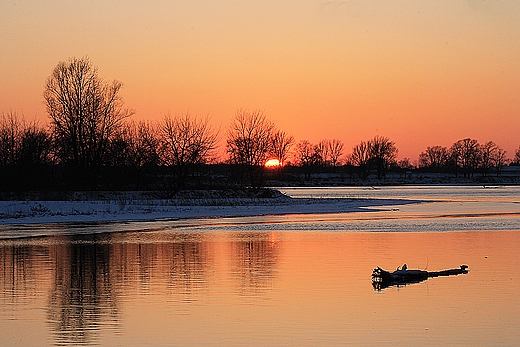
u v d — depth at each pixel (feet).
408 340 62.64
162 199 279.08
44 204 239.50
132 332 65.72
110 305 77.87
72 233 163.53
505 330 66.13
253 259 114.42
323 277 95.76
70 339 63.31
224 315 72.64
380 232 161.38
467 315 72.33
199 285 90.07
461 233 157.99
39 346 61.00
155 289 87.40
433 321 69.72
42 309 75.92
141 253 123.65
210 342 62.23
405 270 94.48
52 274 99.86
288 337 63.82
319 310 74.90
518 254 119.14
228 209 254.88
